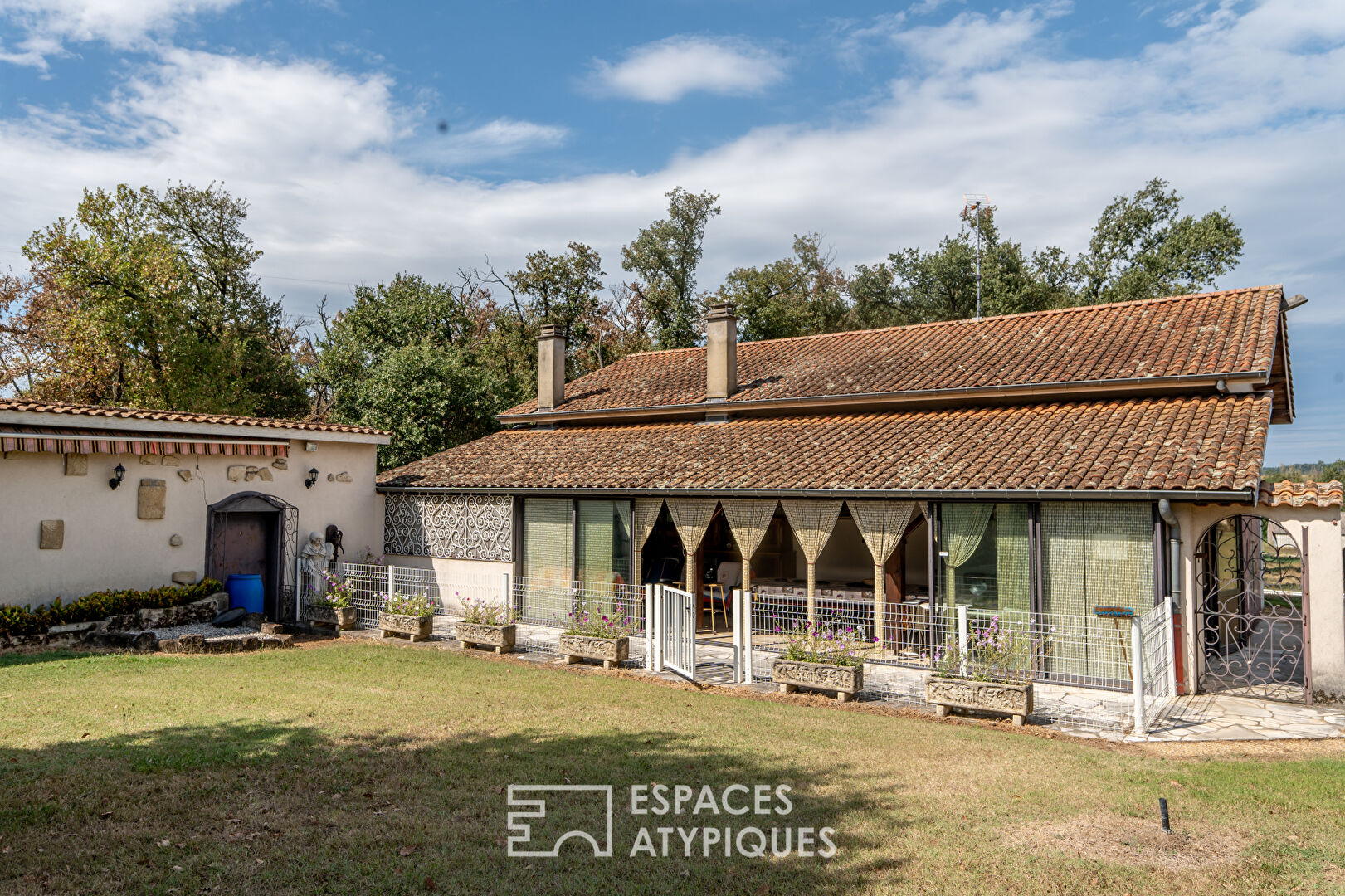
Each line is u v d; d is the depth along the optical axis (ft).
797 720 33.45
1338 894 18.07
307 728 29.45
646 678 42.34
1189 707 37.09
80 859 18.24
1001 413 53.01
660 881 18.34
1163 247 128.98
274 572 59.62
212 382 101.14
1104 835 21.24
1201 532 40.63
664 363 80.28
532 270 133.49
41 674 38.09
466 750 27.45
